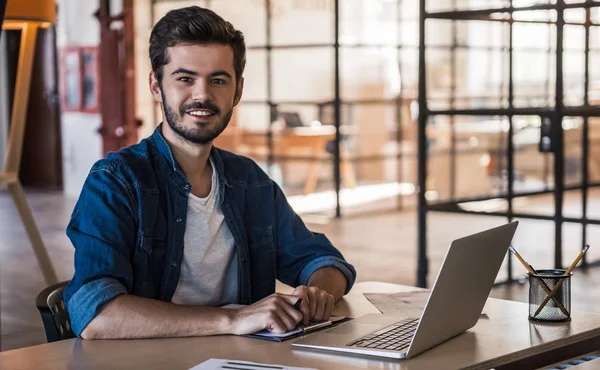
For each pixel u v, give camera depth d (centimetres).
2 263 679
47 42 1156
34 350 184
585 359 200
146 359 176
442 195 949
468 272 184
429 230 775
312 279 235
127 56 855
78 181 1095
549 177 1033
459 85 1045
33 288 591
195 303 226
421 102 514
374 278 588
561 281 201
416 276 570
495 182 1034
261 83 988
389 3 1060
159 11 883
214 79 214
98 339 192
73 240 211
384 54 1070
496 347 182
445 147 955
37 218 907
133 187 214
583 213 621
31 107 1186
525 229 768
